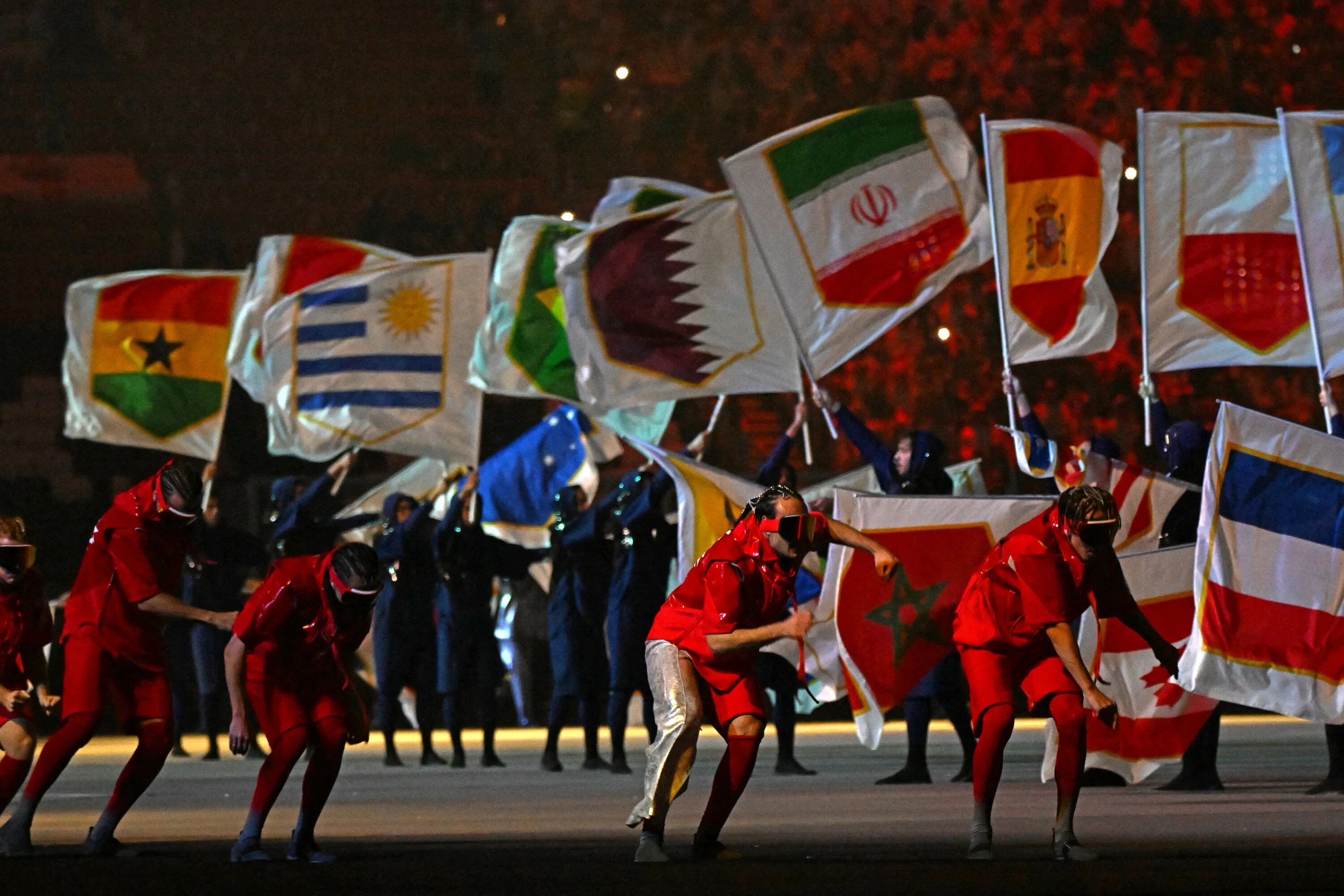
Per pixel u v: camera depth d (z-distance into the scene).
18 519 27.70
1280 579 34.03
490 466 54.66
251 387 49.19
